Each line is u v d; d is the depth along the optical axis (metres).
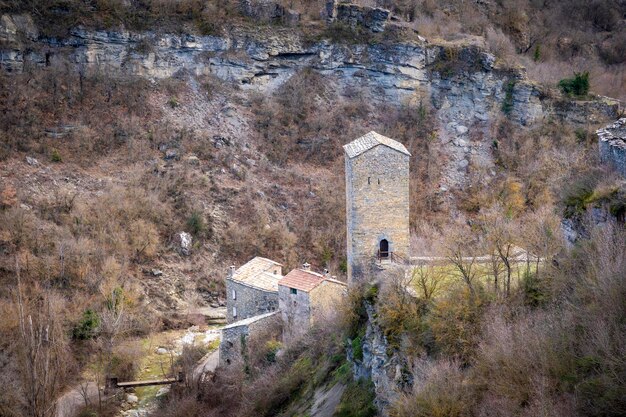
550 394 28.94
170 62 95.75
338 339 49.34
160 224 79.06
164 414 53.09
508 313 36.06
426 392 32.75
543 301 36.84
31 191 76.69
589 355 28.95
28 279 66.94
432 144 93.50
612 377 27.27
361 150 50.03
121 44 93.75
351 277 51.34
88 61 92.19
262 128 93.69
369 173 50.22
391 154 50.31
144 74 94.12
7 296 64.31
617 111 94.00
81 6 93.75
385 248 50.94
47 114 86.75
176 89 94.44
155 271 74.50
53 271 68.38
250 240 80.69
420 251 58.03
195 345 63.97
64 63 90.69
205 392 54.88
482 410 30.84
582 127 93.00
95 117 88.44
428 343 37.91
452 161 92.00
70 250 70.50
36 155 82.06
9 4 89.69
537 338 31.50
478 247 45.69
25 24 89.69
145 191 81.38
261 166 89.75
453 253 42.91
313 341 52.84
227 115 93.75
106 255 72.31
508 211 73.50
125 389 57.62
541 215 54.03
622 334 28.59
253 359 56.25
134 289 70.75
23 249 69.50
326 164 91.38
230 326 58.56
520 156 90.62
